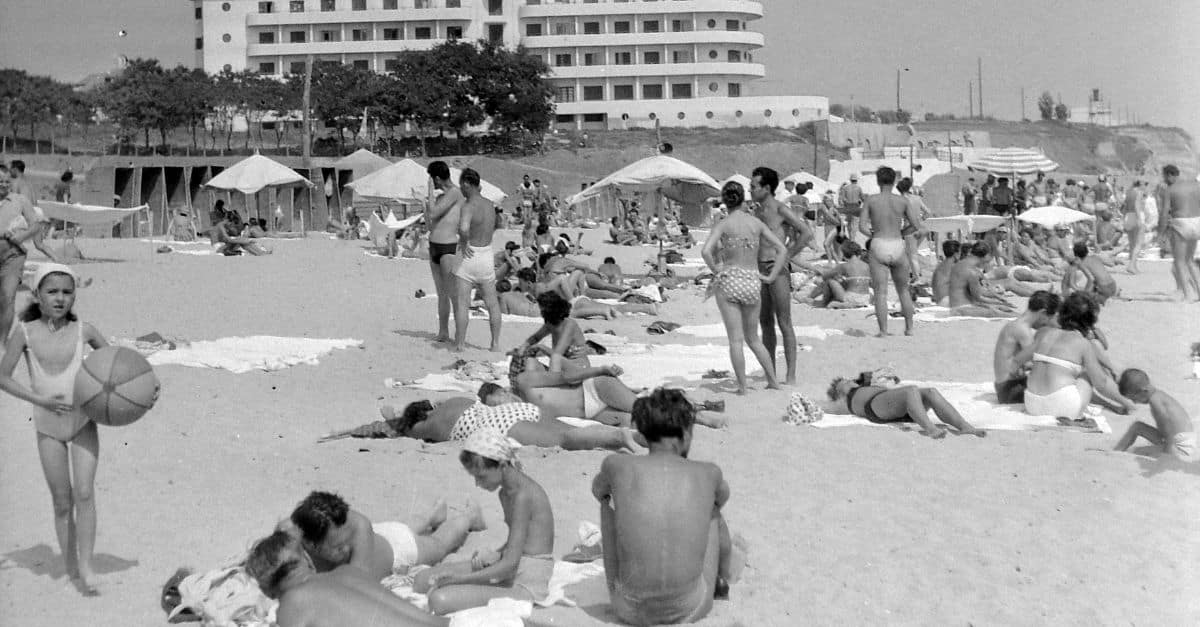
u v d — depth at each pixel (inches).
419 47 4407.0
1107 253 1143.0
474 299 743.1
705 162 3816.4
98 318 666.2
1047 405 410.3
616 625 235.8
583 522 281.1
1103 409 424.8
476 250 581.3
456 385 487.2
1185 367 532.7
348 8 4503.0
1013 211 1177.4
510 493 253.1
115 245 1250.0
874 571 264.7
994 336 633.0
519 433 375.2
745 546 266.7
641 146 3964.1
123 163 2108.8
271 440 390.0
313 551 238.7
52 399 253.8
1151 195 1168.2
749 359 560.7
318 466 352.5
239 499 319.3
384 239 1347.2
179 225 1386.6
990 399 446.9
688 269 1131.9
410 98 3814.0
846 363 553.6
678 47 4500.5
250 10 4480.8
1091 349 410.6
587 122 4498.0
